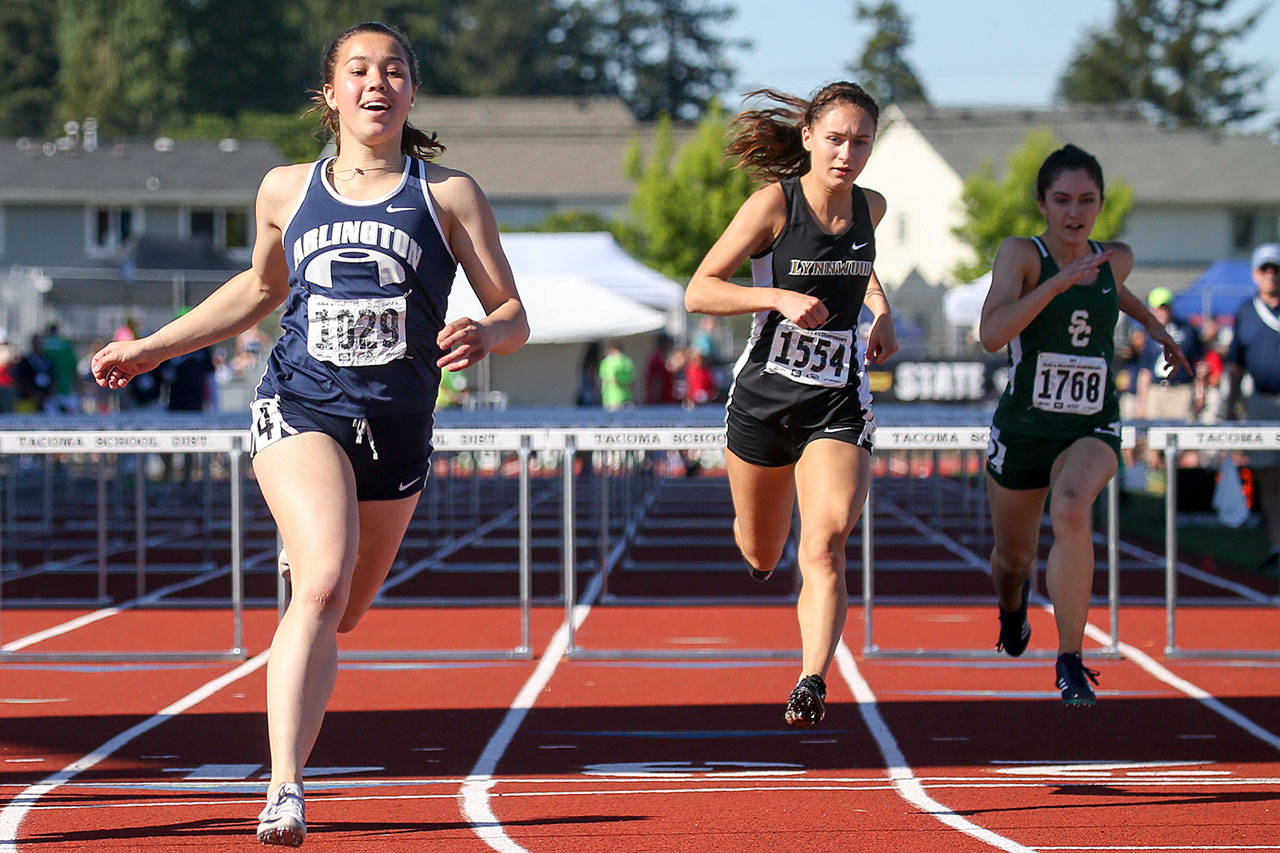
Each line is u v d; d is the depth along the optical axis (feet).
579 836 21.59
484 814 23.04
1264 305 55.52
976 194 235.61
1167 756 27.53
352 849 20.80
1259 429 39.09
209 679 37.35
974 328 148.77
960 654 40.01
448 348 18.51
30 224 252.01
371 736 29.84
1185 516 82.02
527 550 40.55
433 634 44.98
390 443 19.74
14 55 380.78
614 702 33.68
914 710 32.53
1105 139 294.87
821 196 24.75
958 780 25.49
